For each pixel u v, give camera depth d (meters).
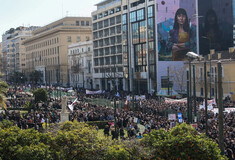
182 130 13.48
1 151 12.25
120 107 50.91
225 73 61.81
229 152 20.28
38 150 12.31
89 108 46.84
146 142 13.66
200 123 29.00
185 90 78.62
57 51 133.75
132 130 26.88
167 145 12.69
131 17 88.56
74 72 113.75
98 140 14.50
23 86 95.12
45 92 48.09
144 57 85.50
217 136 24.20
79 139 13.88
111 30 99.25
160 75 80.38
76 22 134.62
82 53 115.06
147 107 43.78
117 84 97.88
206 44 90.62
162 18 80.31
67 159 13.52
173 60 81.62
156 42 80.06
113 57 98.69
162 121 31.17
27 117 38.72
